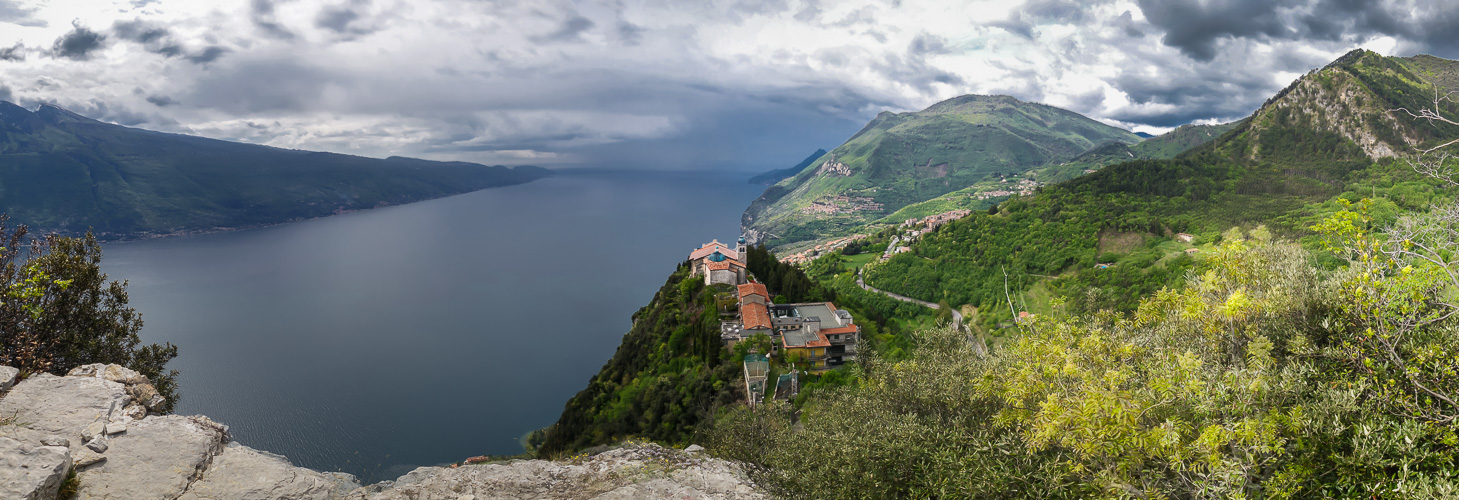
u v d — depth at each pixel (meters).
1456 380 11.60
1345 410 11.38
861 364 34.41
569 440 75.56
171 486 12.14
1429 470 10.96
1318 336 14.41
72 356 20.53
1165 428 12.12
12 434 12.28
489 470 16.36
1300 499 11.77
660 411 67.25
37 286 19.72
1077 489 14.09
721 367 70.50
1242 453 11.73
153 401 15.32
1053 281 152.62
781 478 19.45
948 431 18.08
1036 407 16.11
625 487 17.06
